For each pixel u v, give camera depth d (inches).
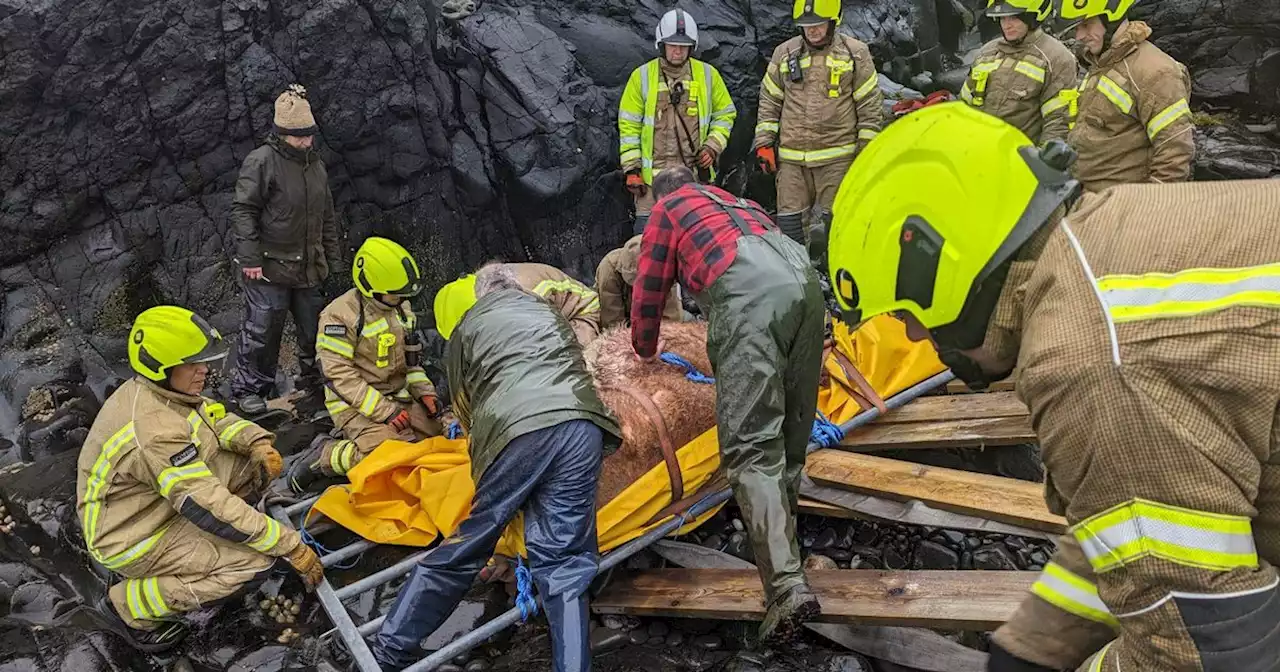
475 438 131.4
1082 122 196.9
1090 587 72.4
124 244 220.1
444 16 255.4
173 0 210.7
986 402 172.7
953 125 64.2
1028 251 62.4
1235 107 325.7
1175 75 180.4
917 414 174.1
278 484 179.0
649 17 276.2
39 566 158.2
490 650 139.3
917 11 339.9
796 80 242.8
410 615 127.0
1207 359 54.7
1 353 206.1
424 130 244.2
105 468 135.0
